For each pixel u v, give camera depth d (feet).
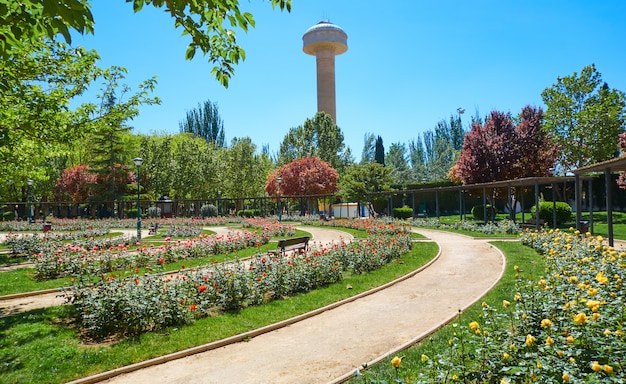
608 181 35.70
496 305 20.72
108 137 130.52
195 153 143.95
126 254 38.37
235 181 151.23
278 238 66.80
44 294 28.37
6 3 10.02
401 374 13.25
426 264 35.94
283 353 16.87
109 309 18.97
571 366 9.25
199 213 148.46
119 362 15.83
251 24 13.94
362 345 17.38
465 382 10.08
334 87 227.20
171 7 13.02
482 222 85.66
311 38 222.28
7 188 122.83
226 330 19.31
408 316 21.39
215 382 14.32
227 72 16.49
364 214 148.36
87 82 30.40
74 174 143.74
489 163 87.30
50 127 26.94
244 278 24.14
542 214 69.82
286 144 171.53
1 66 20.33
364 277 31.07
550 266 25.35
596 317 10.60
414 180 200.85
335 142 167.84
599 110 88.94
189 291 22.63
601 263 19.47
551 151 89.40
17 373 14.71
